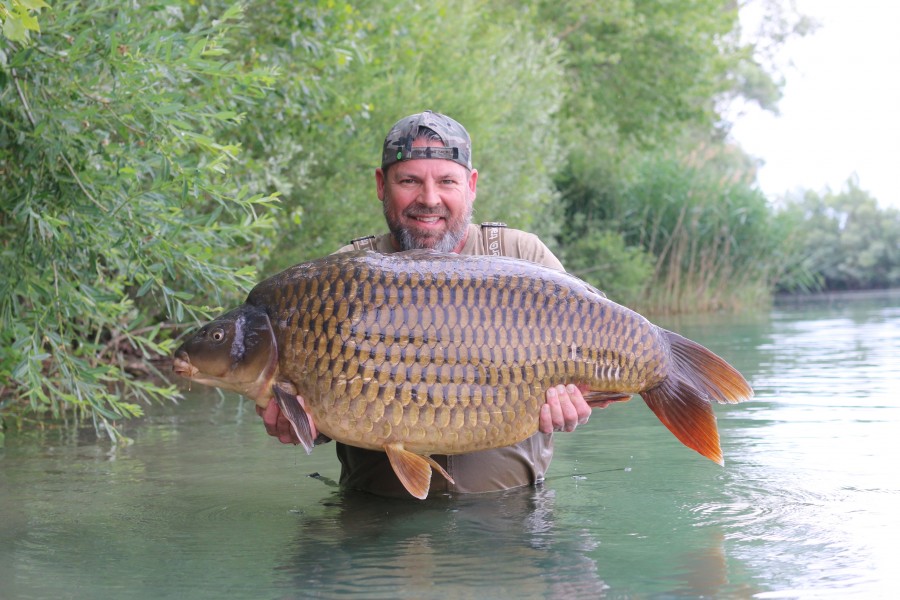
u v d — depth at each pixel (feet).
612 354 10.85
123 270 16.47
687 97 76.69
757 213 70.95
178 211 16.30
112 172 16.25
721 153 95.14
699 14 73.36
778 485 12.57
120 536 10.66
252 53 23.73
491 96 42.75
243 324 10.64
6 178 16.34
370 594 8.50
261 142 25.66
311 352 10.53
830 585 8.48
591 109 72.84
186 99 20.57
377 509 11.78
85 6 18.24
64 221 14.93
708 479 13.07
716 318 58.80
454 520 11.09
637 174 71.72
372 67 31.81
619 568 9.09
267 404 11.00
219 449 16.46
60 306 16.07
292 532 10.69
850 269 121.49
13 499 12.56
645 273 66.13
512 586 8.64
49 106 15.38
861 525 10.46
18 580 9.08
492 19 60.34
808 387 23.57
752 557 9.36
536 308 10.69
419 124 12.78
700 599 8.21
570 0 69.10
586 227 73.26
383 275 10.60
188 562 9.59
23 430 18.83
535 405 10.71
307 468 14.65
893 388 23.09
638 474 13.55
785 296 108.37
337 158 32.73
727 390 11.08
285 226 29.63
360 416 10.50
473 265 10.73
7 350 16.26
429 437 10.55
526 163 49.73
